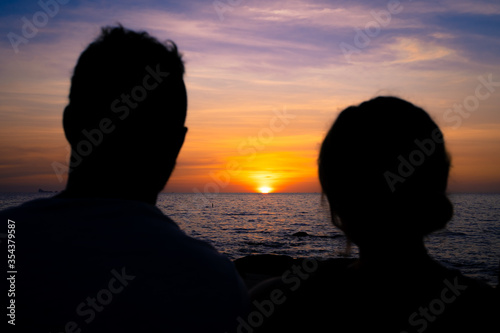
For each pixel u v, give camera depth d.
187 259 1.16
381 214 0.92
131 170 1.23
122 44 1.24
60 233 1.13
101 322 1.09
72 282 1.09
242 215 56.25
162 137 1.25
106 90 1.20
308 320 0.97
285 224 40.78
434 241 22.91
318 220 46.38
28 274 1.09
